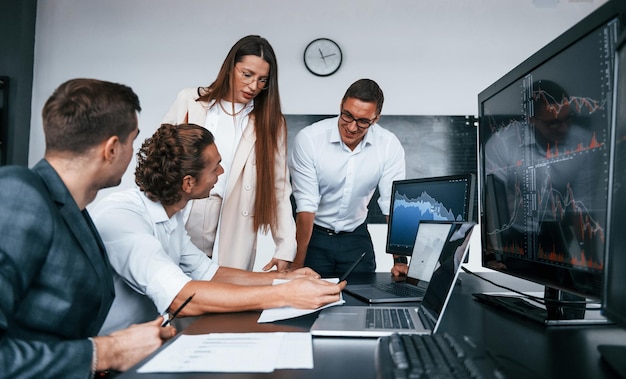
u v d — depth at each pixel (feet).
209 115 6.54
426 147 13.89
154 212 4.49
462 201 5.32
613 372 2.27
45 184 2.92
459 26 14.01
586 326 3.24
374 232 13.65
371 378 2.22
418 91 13.96
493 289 4.98
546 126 3.53
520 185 4.00
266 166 6.53
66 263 2.88
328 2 13.89
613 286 2.14
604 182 2.78
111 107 3.04
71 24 13.87
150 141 4.47
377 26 13.92
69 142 3.00
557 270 3.39
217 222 6.67
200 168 4.44
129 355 2.85
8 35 13.33
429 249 5.12
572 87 3.15
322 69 13.76
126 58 13.85
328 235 8.05
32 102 13.75
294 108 13.80
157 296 3.81
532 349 2.68
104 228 4.02
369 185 7.94
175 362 2.40
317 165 7.76
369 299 4.40
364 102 6.90
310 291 3.75
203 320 3.53
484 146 4.88
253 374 2.27
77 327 3.05
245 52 6.13
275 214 6.66
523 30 14.03
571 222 3.18
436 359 2.16
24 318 2.78
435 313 3.23
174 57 13.87
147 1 13.89
